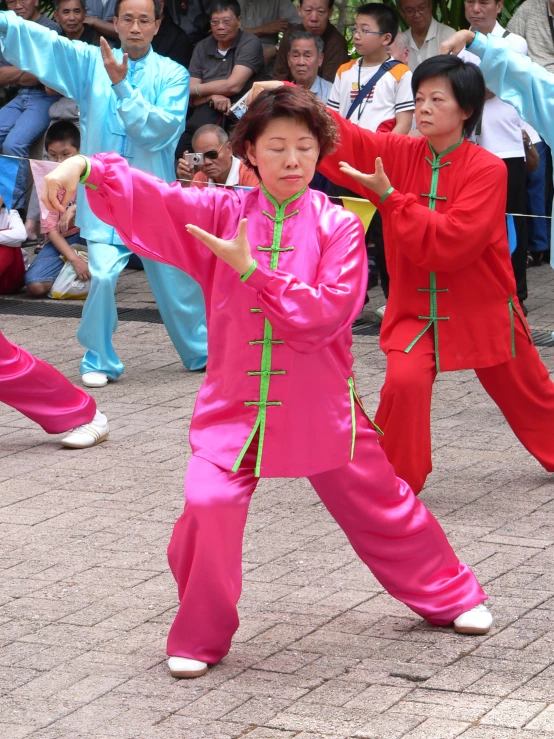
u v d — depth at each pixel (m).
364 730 3.92
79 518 6.04
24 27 8.18
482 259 5.94
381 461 4.54
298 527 5.91
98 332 8.61
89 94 8.46
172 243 4.32
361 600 5.05
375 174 5.54
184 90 8.56
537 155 10.25
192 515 4.26
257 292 4.02
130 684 4.31
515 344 6.17
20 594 5.13
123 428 7.64
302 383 4.28
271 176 4.21
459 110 5.71
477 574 5.27
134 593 5.13
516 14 11.10
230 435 4.33
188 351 8.96
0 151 11.33
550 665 4.40
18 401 7.18
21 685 4.32
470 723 3.95
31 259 12.00
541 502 6.23
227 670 4.42
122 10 8.37
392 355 5.93
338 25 12.52
